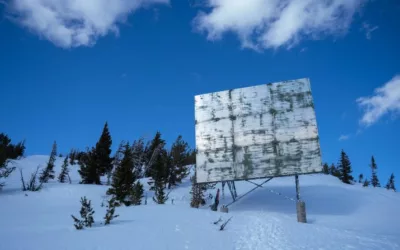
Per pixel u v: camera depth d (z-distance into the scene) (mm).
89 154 42781
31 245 10320
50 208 23531
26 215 18766
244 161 26312
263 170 25562
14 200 26406
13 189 31781
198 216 18875
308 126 25719
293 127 26031
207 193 33688
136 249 10531
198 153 27781
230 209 26891
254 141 26609
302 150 25125
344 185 39750
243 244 12711
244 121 27562
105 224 14906
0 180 36906
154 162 41969
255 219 19172
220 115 28484
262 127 26844
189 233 13586
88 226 14195
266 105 27516
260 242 13164
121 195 26391
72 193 30500
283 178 41656
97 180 40375
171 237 12555
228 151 27031
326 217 24469
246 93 28547
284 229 16297
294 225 17859
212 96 29453
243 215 21016
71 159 60281
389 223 22797
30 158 59812
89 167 40219
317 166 24344
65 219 16859
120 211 19750
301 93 27031
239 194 33156
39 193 29984
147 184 38375
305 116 26109
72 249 10039
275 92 27734
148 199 31000
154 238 12141
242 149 26703
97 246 10570
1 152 34844
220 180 26406
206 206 28812
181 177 39750
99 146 41594
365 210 27344
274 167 25359
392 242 14883
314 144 25031
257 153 26188
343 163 65688
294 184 37531
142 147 51094
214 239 13000
